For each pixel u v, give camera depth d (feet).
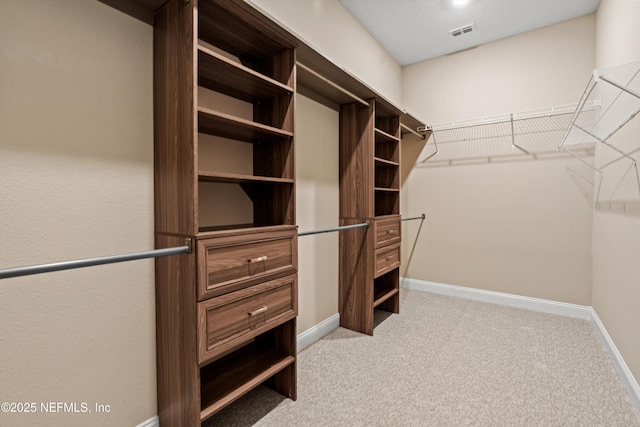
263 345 5.30
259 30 4.25
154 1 3.67
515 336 7.14
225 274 3.67
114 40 3.55
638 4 4.82
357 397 4.93
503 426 4.27
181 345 3.59
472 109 9.68
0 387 2.85
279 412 4.60
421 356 6.24
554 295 8.60
